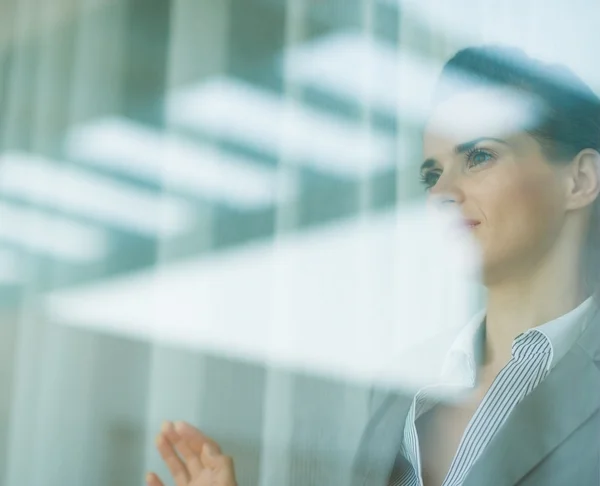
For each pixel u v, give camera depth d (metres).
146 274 1.90
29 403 1.91
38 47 2.04
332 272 1.76
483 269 1.65
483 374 1.62
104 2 2.01
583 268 1.60
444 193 1.69
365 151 1.76
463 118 1.70
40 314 1.94
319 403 1.72
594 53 1.66
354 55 1.80
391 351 1.69
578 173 1.62
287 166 1.83
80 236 1.95
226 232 1.86
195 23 1.94
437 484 1.60
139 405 1.85
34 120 2.02
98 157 1.97
